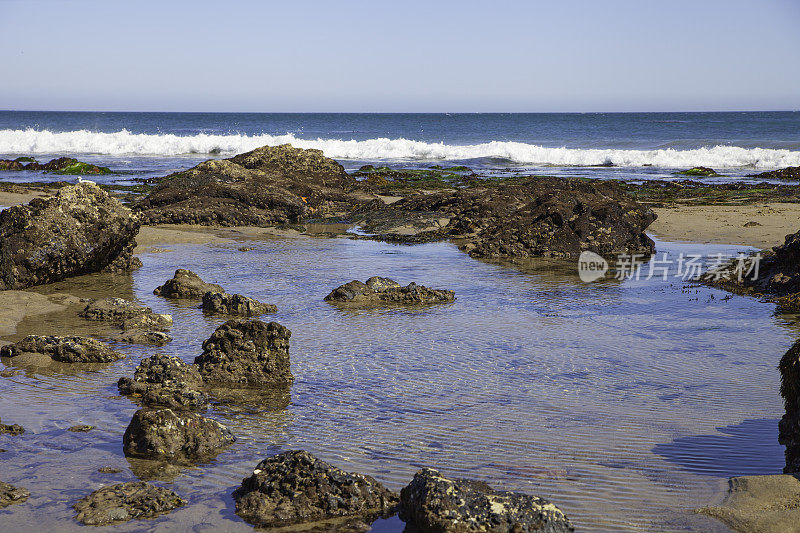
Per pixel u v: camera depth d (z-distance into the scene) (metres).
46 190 36.44
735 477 7.29
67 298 15.68
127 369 10.91
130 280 18.08
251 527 6.40
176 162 57.03
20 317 14.05
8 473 7.35
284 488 6.84
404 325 13.80
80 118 169.50
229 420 9.01
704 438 8.38
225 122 148.75
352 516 6.66
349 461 7.76
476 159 58.84
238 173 33.25
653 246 22.78
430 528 6.23
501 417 9.06
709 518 6.46
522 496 6.46
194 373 10.36
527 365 11.30
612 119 157.38
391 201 34.91
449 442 8.27
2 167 49.38
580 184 28.98
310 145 64.50
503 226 24.33
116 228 18.69
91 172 47.56
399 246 24.28
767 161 54.09
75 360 11.24
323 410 9.36
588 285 17.89
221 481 7.30
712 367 11.20
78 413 9.11
